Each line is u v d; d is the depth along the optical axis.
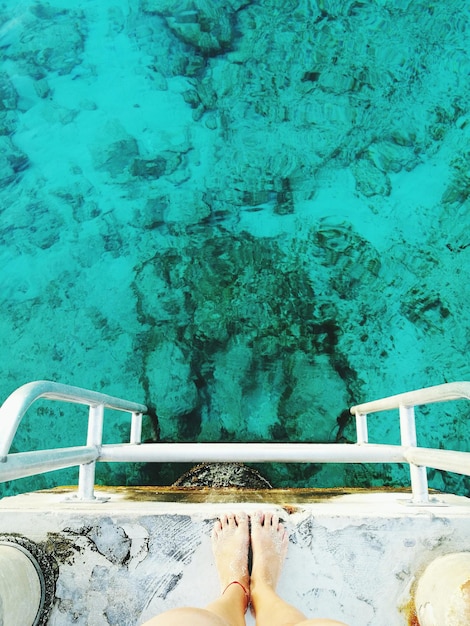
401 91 3.90
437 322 3.09
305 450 1.73
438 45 3.97
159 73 4.36
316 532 1.47
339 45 4.15
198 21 4.44
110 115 4.22
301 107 4.02
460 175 3.52
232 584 1.35
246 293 3.36
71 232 3.68
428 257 3.30
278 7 4.37
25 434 2.93
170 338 3.24
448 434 2.78
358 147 3.80
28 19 4.64
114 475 2.85
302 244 3.48
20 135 4.14
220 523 1.50
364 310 3.21
